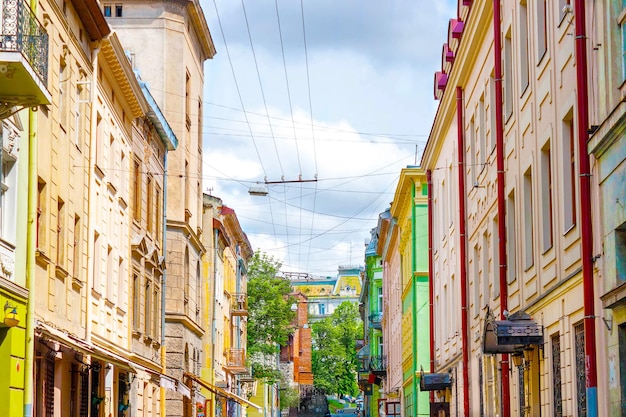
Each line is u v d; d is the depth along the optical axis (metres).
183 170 53.94
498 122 32.31
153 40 53.31
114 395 40.62
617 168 20.38
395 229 70.44
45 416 29.67
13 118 25.75
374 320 98.25
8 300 25.06
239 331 84.44
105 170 38.34
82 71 34.19
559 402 25.80
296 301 98.38
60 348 30.55
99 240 37.69
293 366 145.00
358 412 136.88
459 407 43.88
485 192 36.09
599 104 21.53
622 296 19.91
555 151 25.55
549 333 26.34
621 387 20.28
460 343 43.28
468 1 37.47
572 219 24.58
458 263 43.50
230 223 76.00
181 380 52.56
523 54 29.61
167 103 53.19
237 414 83.94
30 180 27.03
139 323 45.25
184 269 54.31
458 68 40.16
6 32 22.83
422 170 58.41
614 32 20.61
